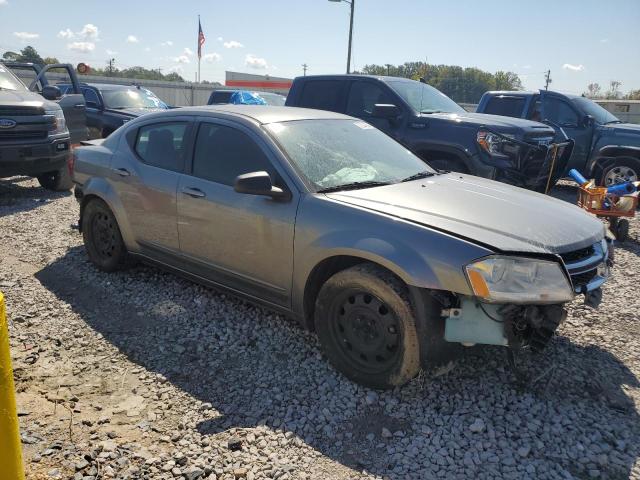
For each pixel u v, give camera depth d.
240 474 2.62
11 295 4.68
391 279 3.15
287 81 48.06
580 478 2.65
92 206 5.22
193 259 4.34
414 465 2.71
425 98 8.27
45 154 8.46
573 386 3.45
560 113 10.83
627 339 4.15
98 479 2.57
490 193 3.90
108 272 5.26
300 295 3.62
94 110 13.27
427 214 3.30
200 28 43.28
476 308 3.01
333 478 2.63
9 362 1.89
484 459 2.76
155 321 4.27
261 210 3.74
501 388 3.38
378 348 3.26
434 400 3.25
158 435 2.93
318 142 4.12
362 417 3.10
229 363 3.67
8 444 1.92
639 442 2.92
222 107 4.54
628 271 5.89
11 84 9.09
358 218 3.33
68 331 4.07
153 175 4.57
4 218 7.40
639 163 9.90
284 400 3.25
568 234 3.34
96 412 3.12
